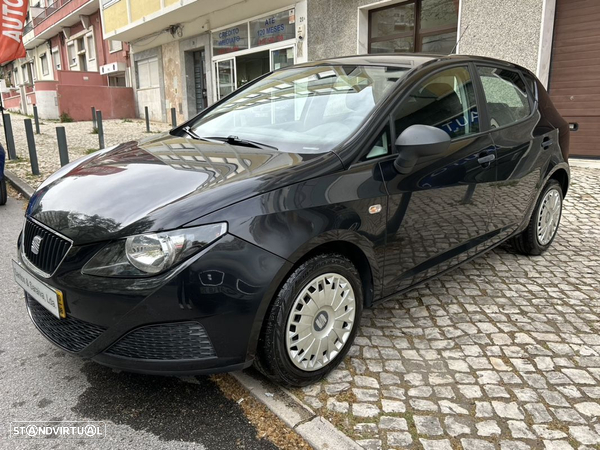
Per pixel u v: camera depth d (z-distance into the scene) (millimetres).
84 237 2201
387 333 3053
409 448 2098
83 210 2326
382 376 2607
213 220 2131
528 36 7504
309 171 2420
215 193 2219
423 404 2383
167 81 18297
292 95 3307
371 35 10148
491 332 3070
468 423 2254
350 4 10000
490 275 3957
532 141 3852
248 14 13000
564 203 5977
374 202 2578
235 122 3312
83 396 2469
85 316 2188
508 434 2189
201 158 2695
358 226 2502
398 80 2965
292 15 11625
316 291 2412
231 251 2117
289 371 2373
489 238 3596
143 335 2131
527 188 3852
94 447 2123
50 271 2322
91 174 2689
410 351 2854
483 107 3480
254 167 2475
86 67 25859
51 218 2402
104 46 22953
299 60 11617
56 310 2289
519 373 2645
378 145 2707
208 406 2396
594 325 3166
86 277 2158
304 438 2152
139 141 3391
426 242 2994
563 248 4586
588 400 2428
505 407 2369
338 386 2520
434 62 3219
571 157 7969
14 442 2150
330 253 2477
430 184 2910
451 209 3109
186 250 2078
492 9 7809
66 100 19891
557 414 2324
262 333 2283
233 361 2211
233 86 14531
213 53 15141
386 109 2789
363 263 2691
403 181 2746
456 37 8508
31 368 2701
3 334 3055
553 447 2113
